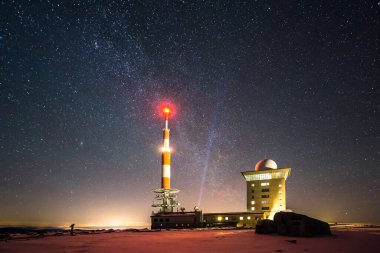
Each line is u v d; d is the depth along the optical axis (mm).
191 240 33750
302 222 36438
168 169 102000
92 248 27188
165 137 104312
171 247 26688
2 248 28125
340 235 37062
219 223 82125
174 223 81688
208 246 26938
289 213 40219
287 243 28312
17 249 27219
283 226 38000
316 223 37875
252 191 91500
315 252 21609
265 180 90562
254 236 37594
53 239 39438
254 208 89875
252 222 79312
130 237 41281
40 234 52750
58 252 24625
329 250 22594
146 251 24047
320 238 33281
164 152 102938
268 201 88688
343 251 21875
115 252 23828
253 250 23391
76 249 26641
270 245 26828
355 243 27547
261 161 95562
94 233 56062
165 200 99562
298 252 21688
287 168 88188
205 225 82750
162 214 86062
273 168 93125
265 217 82812
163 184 100062
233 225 80750
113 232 59625
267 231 40344
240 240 32344
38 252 24766
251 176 92438
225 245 27516
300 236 35781
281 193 87812
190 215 80938
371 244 26516
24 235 49281
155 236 42469
